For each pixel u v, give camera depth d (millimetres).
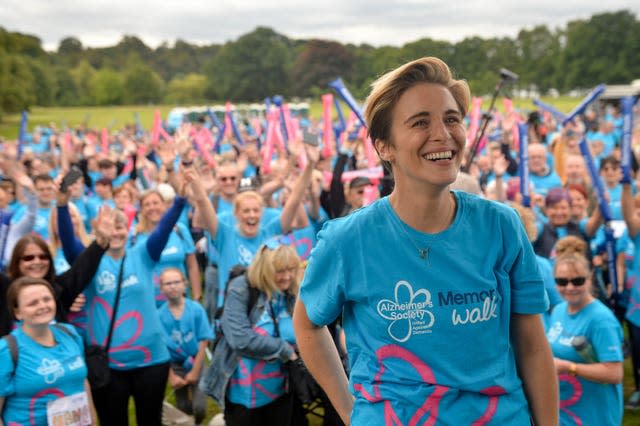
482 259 2041
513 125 11305
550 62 97438
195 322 6543
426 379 2031
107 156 15328
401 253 2043
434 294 2023
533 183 9578
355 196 7570
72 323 5645
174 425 6559
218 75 130250
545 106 12797
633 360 6715
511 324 2191
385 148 2072
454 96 2035
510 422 2064
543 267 5012
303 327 2297
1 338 5141
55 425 4691
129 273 5641
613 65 94438
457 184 3645
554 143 12195
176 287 6492
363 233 2082
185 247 8375
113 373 5574
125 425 5727
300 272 4914
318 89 116000
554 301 4922
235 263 6496
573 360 4453
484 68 88625
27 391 4637
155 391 5699
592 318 4395
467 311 2023
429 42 84750
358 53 117000
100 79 139000
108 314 5582
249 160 13836
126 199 9156
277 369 4891
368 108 2084
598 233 7582
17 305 4672
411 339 2039
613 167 8688
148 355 5660
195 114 40312
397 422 2039
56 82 130750
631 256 7152
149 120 81625
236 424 4949
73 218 7113
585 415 4406
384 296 2053
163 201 7805
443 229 2041
